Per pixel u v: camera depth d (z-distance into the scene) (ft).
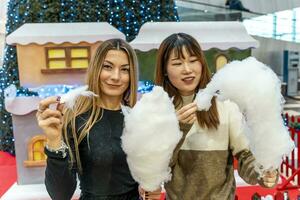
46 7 12.96
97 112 4.68
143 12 13.71
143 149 4.09
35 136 10.35
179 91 5.16
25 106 10.09
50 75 10.23
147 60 10.94
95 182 4.55
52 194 4.32
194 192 5.00
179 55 4.87
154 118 4.10
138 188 4.84
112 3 13.35
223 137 5.00
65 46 10.16
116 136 4.61
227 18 29.07
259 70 4.38
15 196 9.84
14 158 14.65
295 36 32.17
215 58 10.87
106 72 4.63
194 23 11.17
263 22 30.76
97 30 10.34
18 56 10.04
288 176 11.09
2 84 15.20
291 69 30.89
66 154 4.21
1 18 22.00
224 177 5.05
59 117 4.12
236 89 4.29
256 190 10.12
